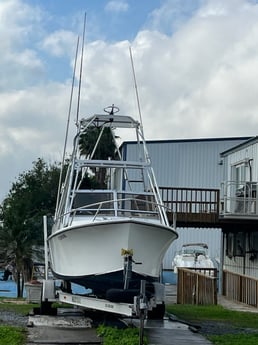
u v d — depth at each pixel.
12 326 12.28
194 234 41.56
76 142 14.48
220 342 11.16
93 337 11.16
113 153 37.00
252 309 19.00
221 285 24.78
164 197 31.88
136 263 11.79
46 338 10.93
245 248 25.27
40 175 52.19
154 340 11.08
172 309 17.50
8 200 45.44
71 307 15.63
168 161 43.38
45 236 14.66
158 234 11.92
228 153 27.78
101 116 14.76
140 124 14.88
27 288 18.27
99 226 11.67
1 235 35.59
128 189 17.23
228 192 25.34
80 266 12.33
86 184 30.88
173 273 33.81
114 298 11.45
